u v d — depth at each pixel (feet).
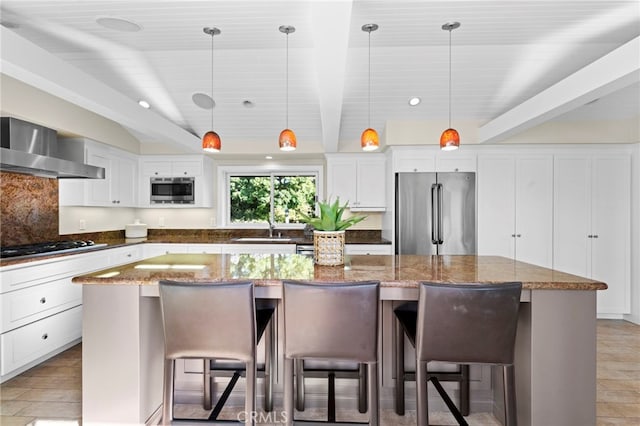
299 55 11.07
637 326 13.20
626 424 7.02
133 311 6.30
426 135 14.28
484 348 5.24
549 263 14.26
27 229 11.53
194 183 16.55
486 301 5.15
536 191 14.33
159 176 16.62
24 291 9.06
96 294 6.34
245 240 16.05
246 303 5.33
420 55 10.96
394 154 14.64
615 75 7.46
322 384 7.68
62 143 12.95
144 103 13.56
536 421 6.06
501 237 14.34
